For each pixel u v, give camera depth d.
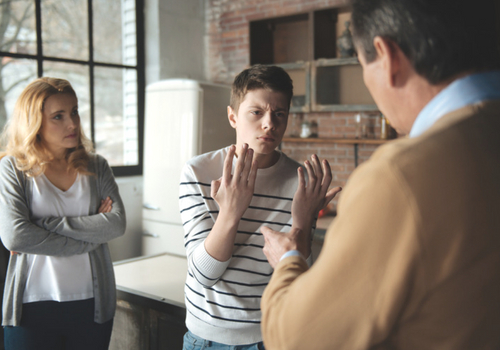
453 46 0.51
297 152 4.09
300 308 0.51
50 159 1.55
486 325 0.48
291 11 3.97
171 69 4.14
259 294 1.06
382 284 0.47
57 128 1.53
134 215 3.72
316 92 3.69
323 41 3.78
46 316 1.47
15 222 1.42
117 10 3.82
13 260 1.48
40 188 1.52
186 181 1.09
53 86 1.54
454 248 0.45
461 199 0.46
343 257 0.49
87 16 3.58
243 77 1.05
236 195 0.91
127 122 3.95
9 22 3.08
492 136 0.48
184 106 3.29
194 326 1.09
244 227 1.08
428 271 0.46
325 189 0.94
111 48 3.79
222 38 4.41
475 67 0.52
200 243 1.02
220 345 1.05
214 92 3.42
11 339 1.46
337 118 3.85
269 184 1.10
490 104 0.50
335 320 0.49
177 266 2.19
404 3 0.52
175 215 3.38
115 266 2.16
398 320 0.50
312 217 0.94
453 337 0.49
